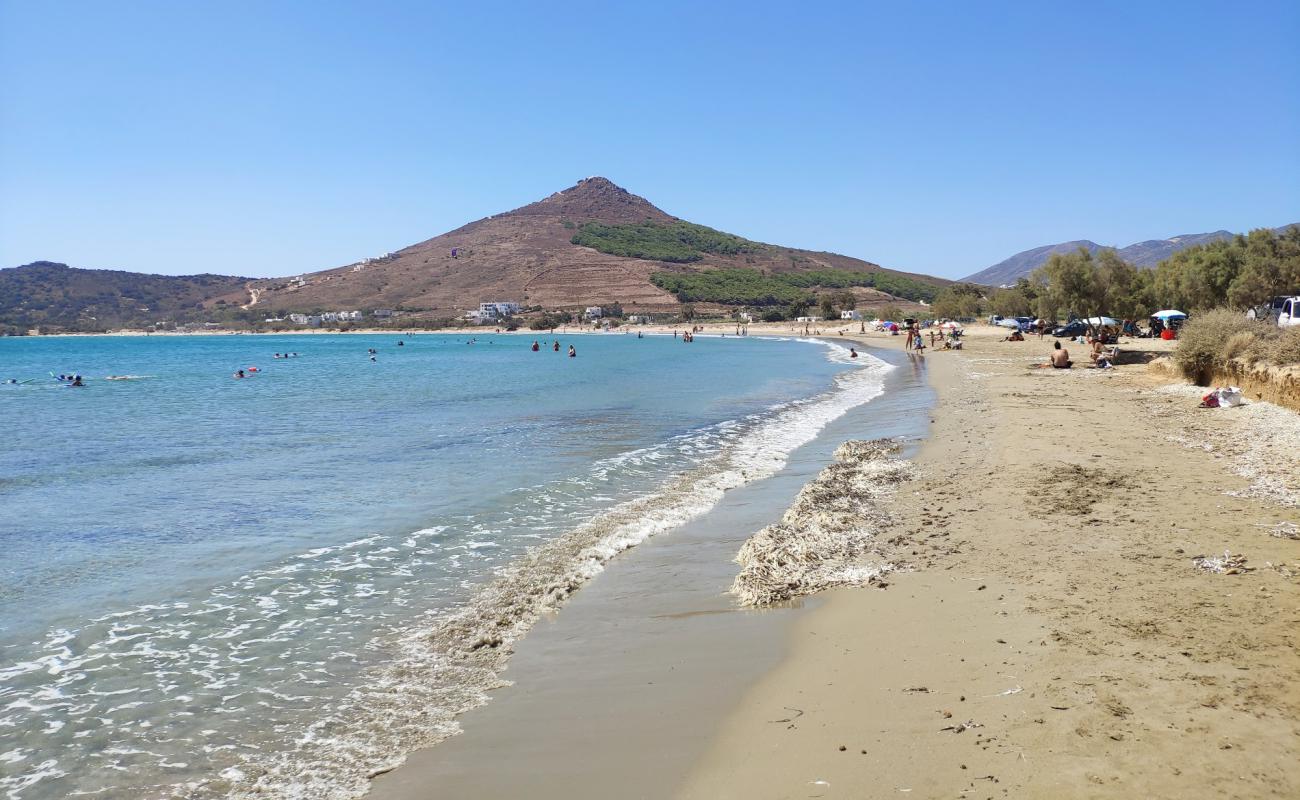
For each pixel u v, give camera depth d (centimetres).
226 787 555
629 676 712
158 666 761
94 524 1305
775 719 607
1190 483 1241
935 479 1431
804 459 1791
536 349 9381
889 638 744
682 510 1331
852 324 14525
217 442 2248
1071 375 3366
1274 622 686
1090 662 636
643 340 12888
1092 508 1128
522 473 1681
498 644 800
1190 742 506
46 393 4369
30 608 923
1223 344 2497
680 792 517
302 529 1259
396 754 593
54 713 668
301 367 6762
